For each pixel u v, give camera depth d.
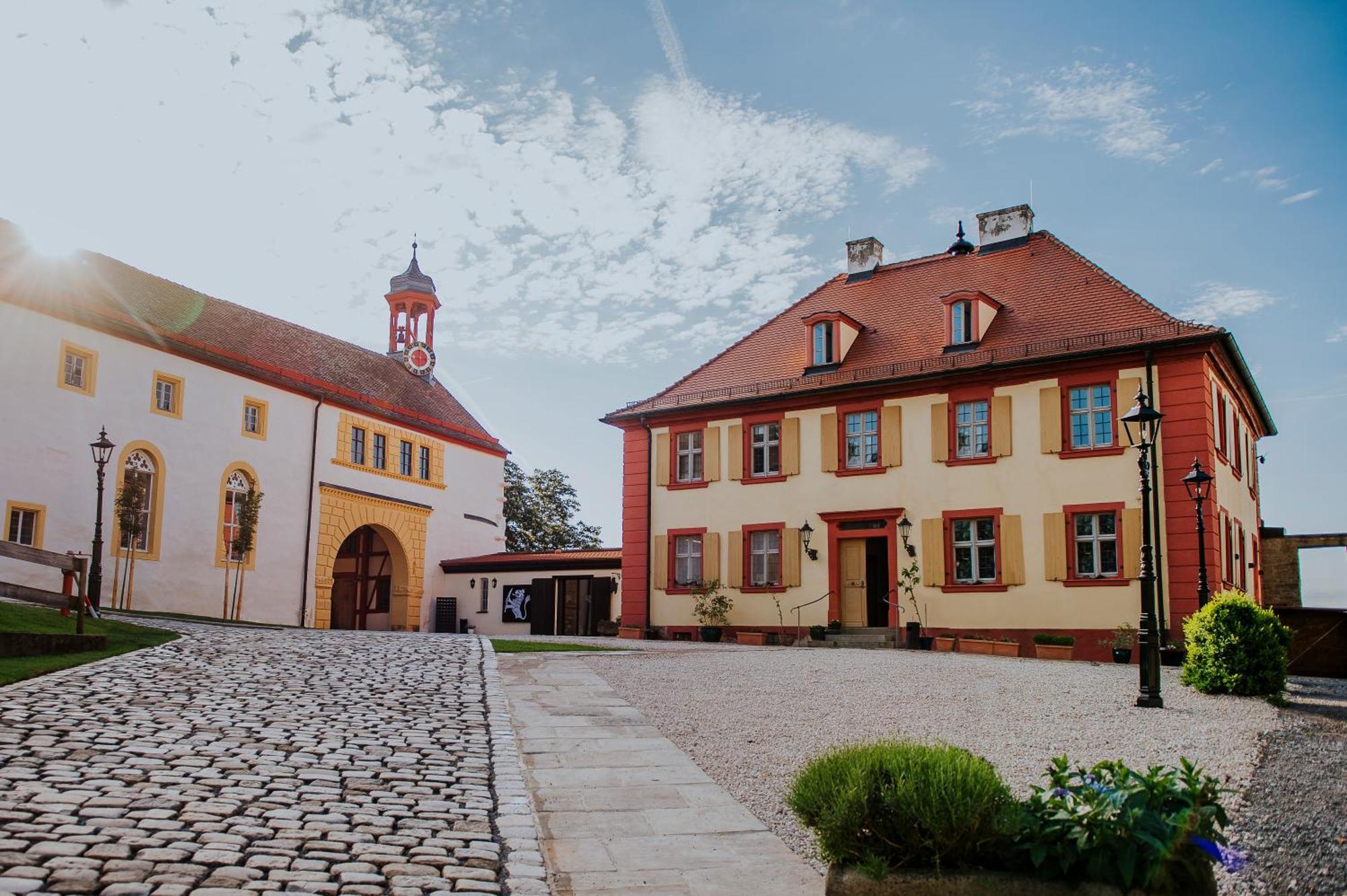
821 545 29.28
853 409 29.25
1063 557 25.59
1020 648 25.72
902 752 5.97
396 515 41.44
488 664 17.23
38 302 27.34
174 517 31.19
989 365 26.83
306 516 36.66
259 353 36.38
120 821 6.72
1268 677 14.59
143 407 30.44
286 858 6.27
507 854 6.82
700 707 13.23
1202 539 20.80
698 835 7.63
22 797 7.09
